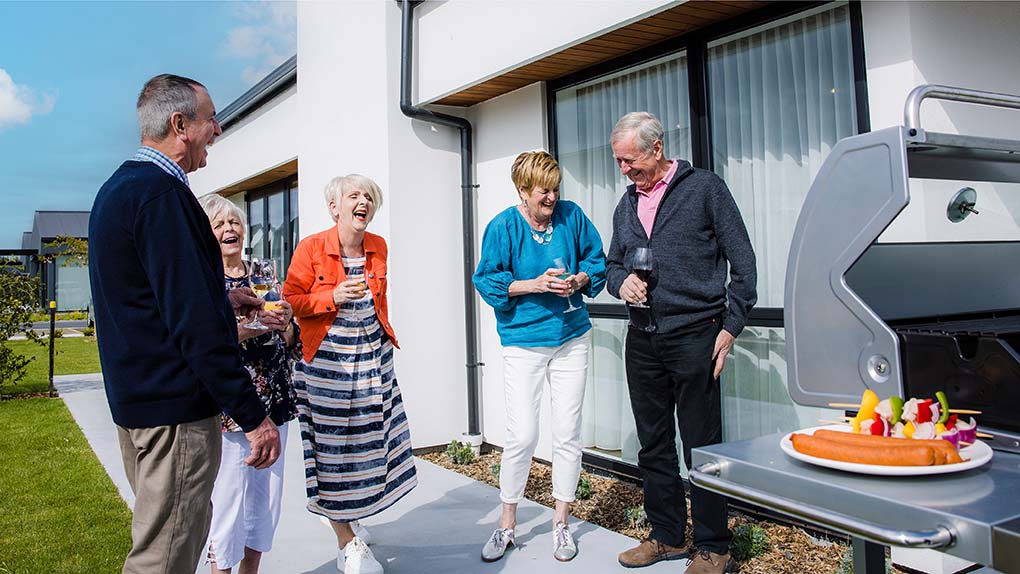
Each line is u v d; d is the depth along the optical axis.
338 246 2.75
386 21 4.82
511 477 3.04
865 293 1.75
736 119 3.44
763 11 3.21
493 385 4.88
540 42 3.81
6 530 3.49
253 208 9.99
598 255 3.13
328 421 2.70
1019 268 2.15
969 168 1.82
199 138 1.92
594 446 4.30
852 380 1.57
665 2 3.09
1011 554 0.96
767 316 3.32
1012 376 1.35
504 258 2.98
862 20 2.86
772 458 1.42
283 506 3.87
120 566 3.01
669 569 2.81
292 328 2.71
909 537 1.03
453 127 5.02
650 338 2.77
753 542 2.90
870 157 1.49
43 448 5.34
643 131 2.62
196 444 1.81
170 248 1.72
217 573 2.37
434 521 3.50
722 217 2.59
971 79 2.85
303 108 5.98
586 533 3.25
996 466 1.28
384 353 2.86
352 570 2.81
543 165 2.86
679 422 2.75
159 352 1.76
